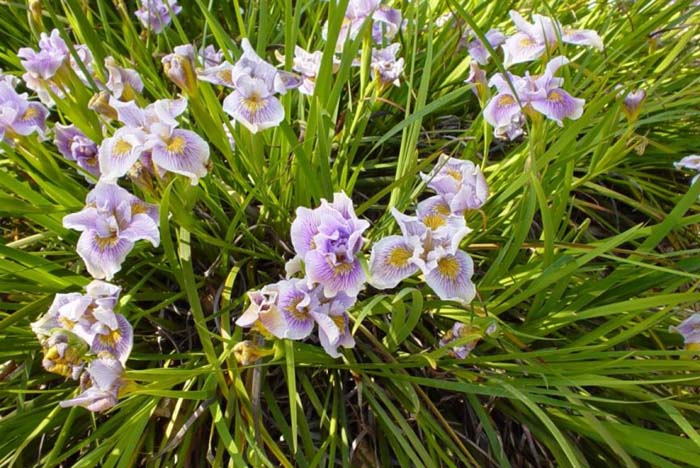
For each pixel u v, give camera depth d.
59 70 0.47
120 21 0.79
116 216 0.42
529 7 0.78
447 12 0.75
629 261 0.44
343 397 0.49
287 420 0.50
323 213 0.39
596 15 0.78
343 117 0.64
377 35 0.63
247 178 0.59
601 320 0.58
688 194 0.47
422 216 0.43
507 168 0.58
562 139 0.48
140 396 0.46
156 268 0.54
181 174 0.41
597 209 0.71
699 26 0.69
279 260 0.56
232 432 0.45
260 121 0.44
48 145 0.62
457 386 0.45
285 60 0.54
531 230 0.64
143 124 0.42
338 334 0.39
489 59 0.69
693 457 0.41
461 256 0.41
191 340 0.54
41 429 0.44
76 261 0.55
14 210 0.45
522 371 0.46
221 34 0.58
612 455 0.50
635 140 0.65
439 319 0.55
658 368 0.46
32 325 0.40
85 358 0.40
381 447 0.49
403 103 0.69
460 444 0.45
